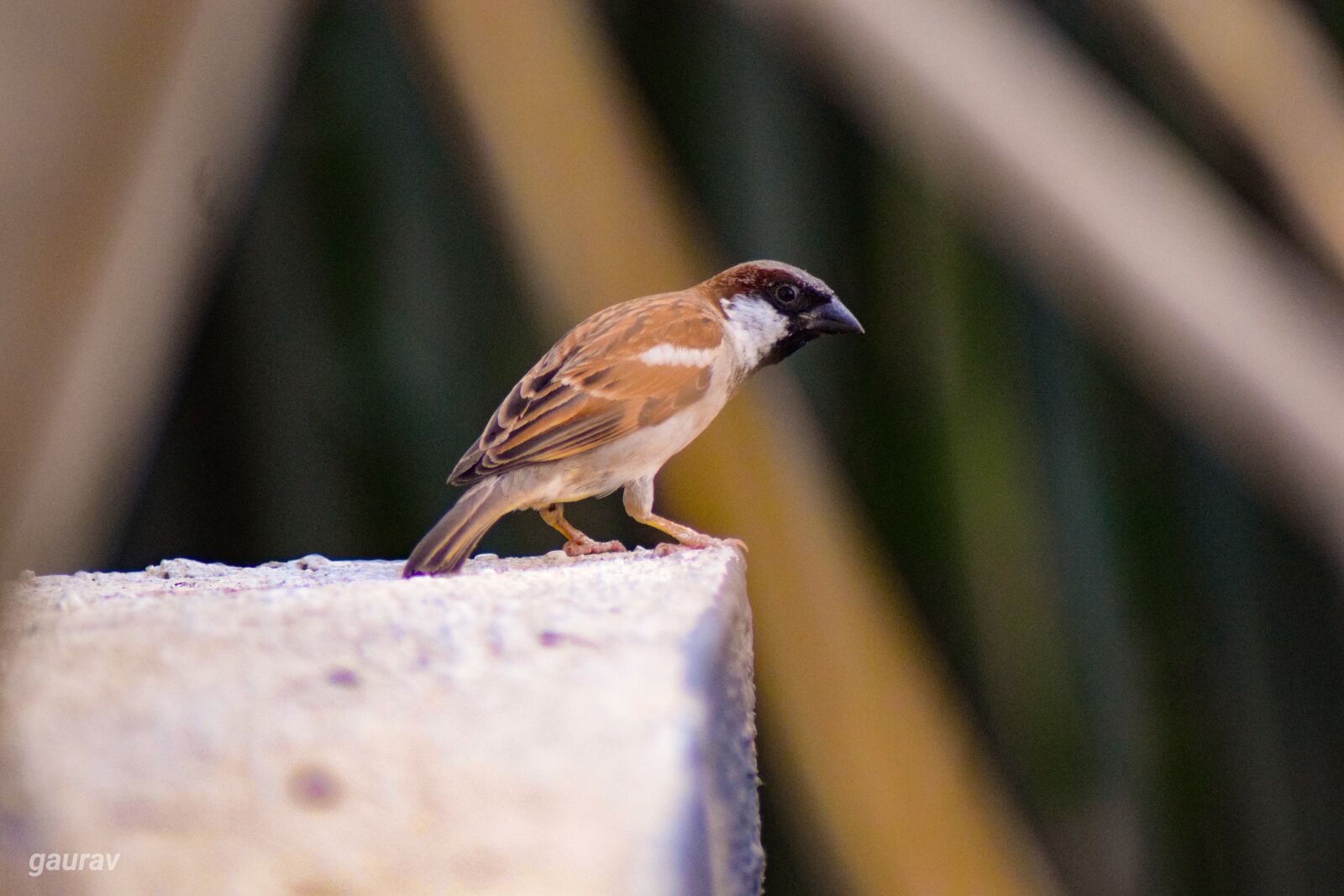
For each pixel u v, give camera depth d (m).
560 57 5.30
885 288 5.66
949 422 5.64
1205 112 5.33
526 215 5.30
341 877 3.12
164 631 4.55
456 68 5.30
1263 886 5.65
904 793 5.32
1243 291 5.19
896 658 5.33
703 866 3.41
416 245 5.65
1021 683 5.64
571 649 4.28
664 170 5.34
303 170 5.64
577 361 5.39
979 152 5.25
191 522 5.64
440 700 3.85
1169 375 5.26
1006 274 5.64
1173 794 5.65
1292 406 5.09
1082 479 5.65
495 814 3.30
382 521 5.64
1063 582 5.65
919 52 5.19
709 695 4.05
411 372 5.65
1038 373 5.65
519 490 5.39
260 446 5.64
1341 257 5.30
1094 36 5.57
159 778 3.44
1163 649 5.66
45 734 3.62
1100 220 5.16
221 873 3.25
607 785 3.36
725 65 5.66
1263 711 5.66
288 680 4.01
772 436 5.34
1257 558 5.66
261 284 5.64
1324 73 5.32
